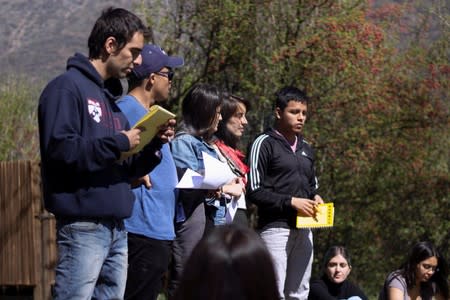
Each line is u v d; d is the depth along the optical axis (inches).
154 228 270.7
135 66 258.4
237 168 329.7
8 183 511.5
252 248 116.9
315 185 356.5
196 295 116.0
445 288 360.2
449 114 738.2
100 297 240.7
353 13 645.9
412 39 749.9
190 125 311.0
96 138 221.9
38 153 878.4
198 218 298.0
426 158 731.4
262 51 652.7
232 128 341.7
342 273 364.8
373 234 762.8
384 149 706.2
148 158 240.7
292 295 348.2
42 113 226.1
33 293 505.0
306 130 656.4
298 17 648.4
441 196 755.4
